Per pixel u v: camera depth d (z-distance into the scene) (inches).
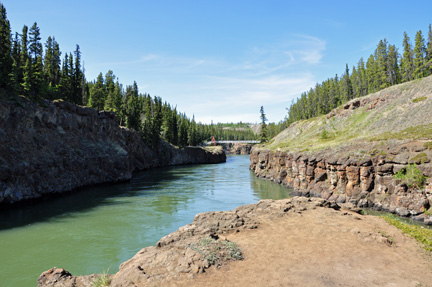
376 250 514.0
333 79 5492.1
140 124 4347.9
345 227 661.9
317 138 3034.0
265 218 754.8
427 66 3395.7
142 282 389.4
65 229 1015.6
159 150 4579.2
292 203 930.1
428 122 1835.6
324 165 1828.2
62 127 2066.9
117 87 4301.2
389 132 1993.1
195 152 5462.6
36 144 1718.8
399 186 1282.0
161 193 1860.2
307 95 6776.6
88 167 2164.1
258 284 382.3
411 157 1320.1
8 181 1400.1
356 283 382.6
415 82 2623.0
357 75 4857.3
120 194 1814.7
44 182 1646.2
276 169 2635.3
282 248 528.7
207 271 426.3
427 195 1188.5
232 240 581.3
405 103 2362.2
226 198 1683.1
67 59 3088.1
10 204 1381.6
